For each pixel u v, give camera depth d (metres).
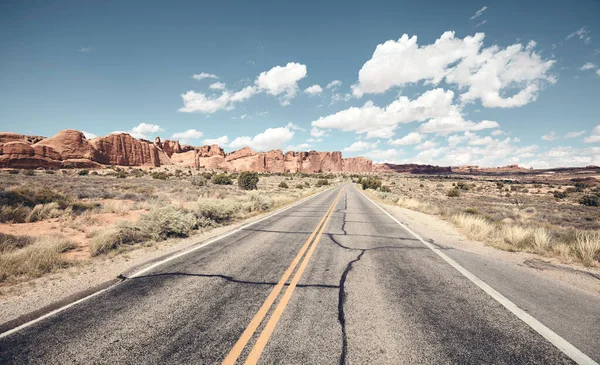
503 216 18.66
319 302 3.52
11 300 3.62
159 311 3.28
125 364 2.34
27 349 2.55
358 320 3.06
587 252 5.68
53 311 3.30
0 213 9.73
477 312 3.29
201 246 6.62
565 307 3.46
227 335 2.76
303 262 5.32
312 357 2.41
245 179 35.22
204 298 3.65
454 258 5.72
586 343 2.67
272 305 3.42
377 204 20.03
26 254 5.07
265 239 7.47
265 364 2.32
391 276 4.55
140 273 4.67
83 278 4.46
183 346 2.58
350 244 6.93
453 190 45.03
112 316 3.17
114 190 21.17
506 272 4.83
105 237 6.32
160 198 17.97
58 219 10.28
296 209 15.54
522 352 2.51
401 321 3.05
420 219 11.99
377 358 2.41
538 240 6.62
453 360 2.40
